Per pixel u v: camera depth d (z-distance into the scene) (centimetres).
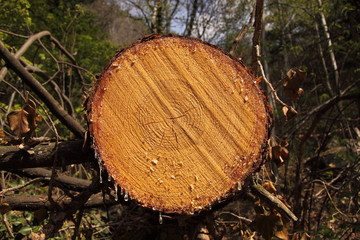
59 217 160
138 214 217
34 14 701
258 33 197
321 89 498
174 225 199
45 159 155
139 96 131
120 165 129
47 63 582
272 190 182
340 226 253
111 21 1058
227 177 136
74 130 237
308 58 493
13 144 176
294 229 267
